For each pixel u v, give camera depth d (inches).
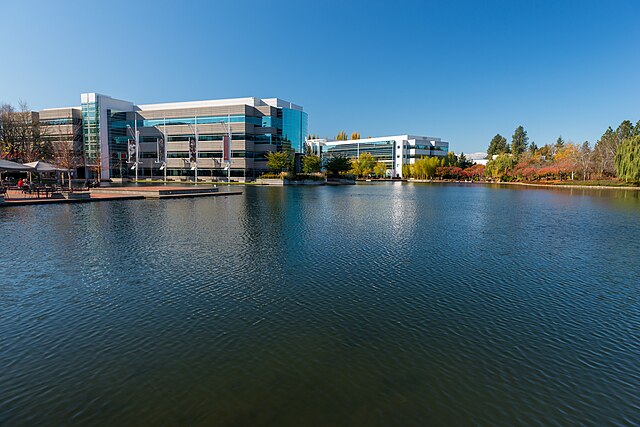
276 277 452.1
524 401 222.7
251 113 3725.4
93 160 3558.1
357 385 236.7
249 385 235.6
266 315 341.4
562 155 4542.3
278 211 1155.3
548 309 365.7
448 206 1422.2
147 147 3878.0
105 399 220.5
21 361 261.0
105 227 807.1
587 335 310.5
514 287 431.5
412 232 795.4
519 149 6510.8
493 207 1401.3
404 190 2657.5
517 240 724.0
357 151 6565.0
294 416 207.0
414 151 6131.9
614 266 530.9
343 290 409.7
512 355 276.4
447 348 285.3
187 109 3767.2
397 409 214.2
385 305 368.8
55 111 3715.6
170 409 211.9
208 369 253.0
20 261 515.2
